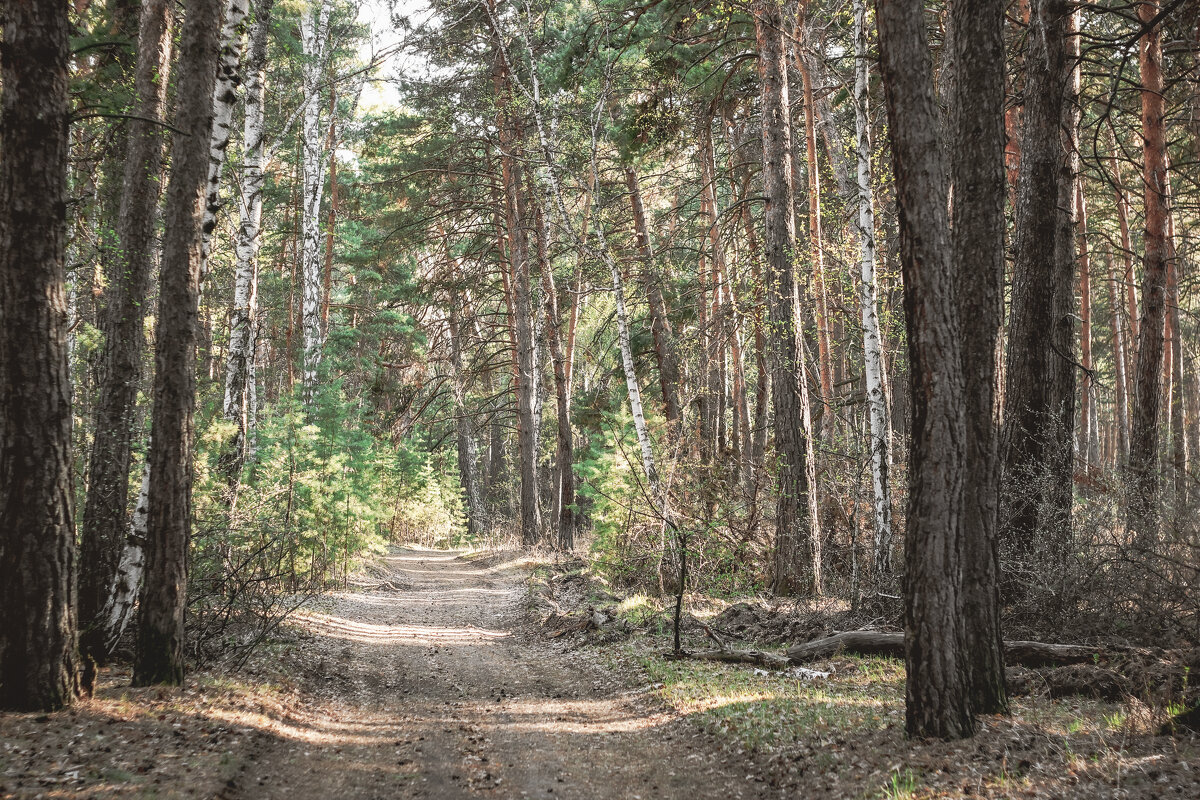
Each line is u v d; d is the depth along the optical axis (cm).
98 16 1195
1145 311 1480
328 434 2298
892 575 1227
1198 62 1546
